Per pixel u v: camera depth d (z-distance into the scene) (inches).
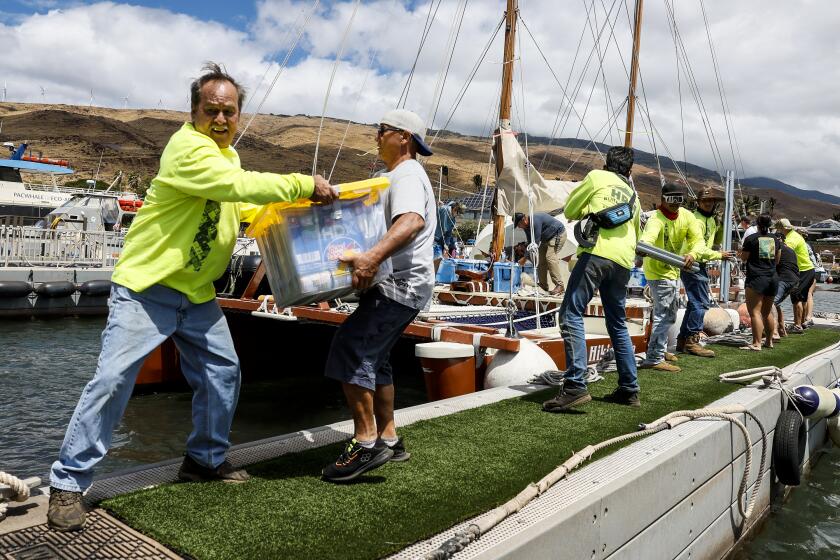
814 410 213.2
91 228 879.1
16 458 224.5
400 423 164.4
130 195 1023.0
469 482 121.5
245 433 256.2
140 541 93.0
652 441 149.3
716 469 162.7
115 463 217.6
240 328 315.3
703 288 290.2
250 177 98.9
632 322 329.1
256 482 117.3
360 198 111.3
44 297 638.5
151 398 295.9
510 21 445.4
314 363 352.5
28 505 104.6
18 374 364.2
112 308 102.8
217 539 93.7
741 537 180.9
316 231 108.2
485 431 158.4
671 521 139.3
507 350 226.8
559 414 177.6
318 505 107.8
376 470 126.7
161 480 116.8
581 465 131.2
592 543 110.8
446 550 88.7
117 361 99.7
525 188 401.7
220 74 105.6
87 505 103.1
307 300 109.8
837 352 318.3
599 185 182.1
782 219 425.4
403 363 339.6
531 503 109.5
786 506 211.9
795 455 204.1
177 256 102.9
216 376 112.0
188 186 98.9
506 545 92.5
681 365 265.0
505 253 461.4
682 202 250.8
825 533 191.6
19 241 668.7
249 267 335.0
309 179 103.8
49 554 88.1
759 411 192.9
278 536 95.3
